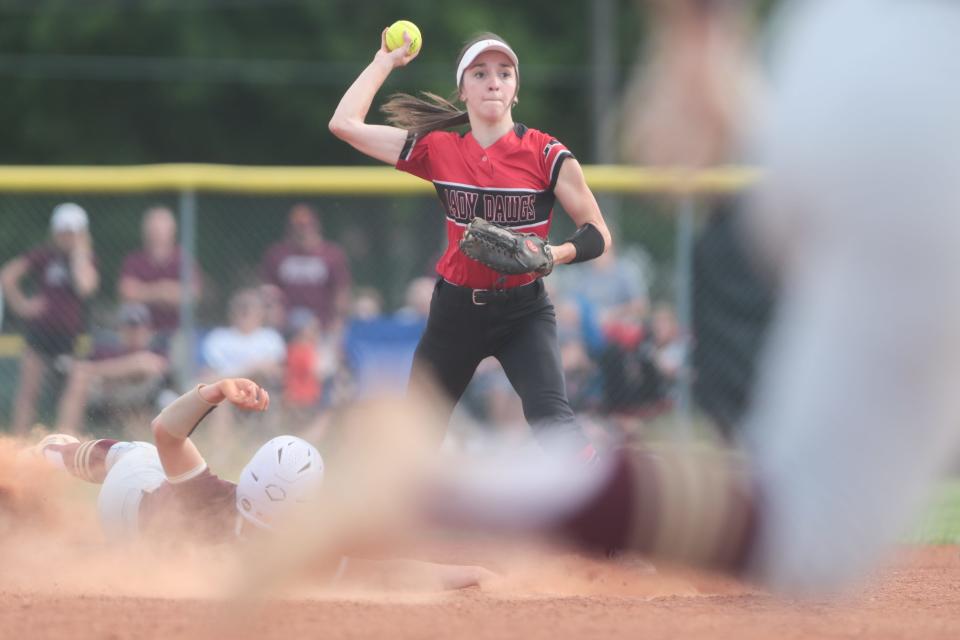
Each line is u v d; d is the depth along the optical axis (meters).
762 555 7.21
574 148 81.56
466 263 17.23
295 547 8.11
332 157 78.81
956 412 6.96
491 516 7.59
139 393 33.59
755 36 6.73
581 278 35.44
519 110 79.25
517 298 17.41
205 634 10.80
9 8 76.19
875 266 6.72
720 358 24.66
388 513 7.75
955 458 7.18
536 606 12.77
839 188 6.70
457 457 8.09
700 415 23.73
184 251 34.28
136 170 34.88
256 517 14.91
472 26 76.38
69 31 75.25
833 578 7.17
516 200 17.48
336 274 35.81
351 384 34.28
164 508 15.71
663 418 31.97
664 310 35.72
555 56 79.94
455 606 12.70
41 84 75.69
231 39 76.31
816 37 6.85
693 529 7.25
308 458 14.92
